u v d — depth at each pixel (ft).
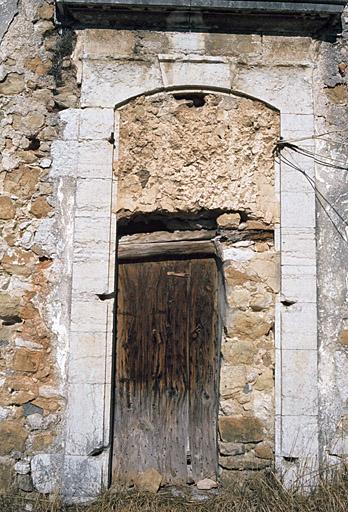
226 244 16.66
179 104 16.63
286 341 15.93
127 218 16.38
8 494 15.21
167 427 16.58
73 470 15.33
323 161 16.63
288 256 16.20
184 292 16.98
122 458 16.33
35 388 15.67
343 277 16.33
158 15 16.53
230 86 16.62
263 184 16.47
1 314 15.83
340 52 17.03
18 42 16.70
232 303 16.19
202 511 15.02
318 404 15.84
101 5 16.20
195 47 16.71
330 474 15.49
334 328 16.14
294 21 16.75
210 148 16.51
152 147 16.48
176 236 16.93
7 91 16.53
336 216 16.51
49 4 16.84
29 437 15.55
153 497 15.56
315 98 16.85
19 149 16.38
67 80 16.63
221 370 16.11
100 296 15.89
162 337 16.85
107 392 15.62
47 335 15.83
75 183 16.26
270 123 16.66
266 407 15.90
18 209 16.21
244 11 16.35
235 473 15.75
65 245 16.11
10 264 16.02
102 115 16.40
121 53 16.63
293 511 14.49
